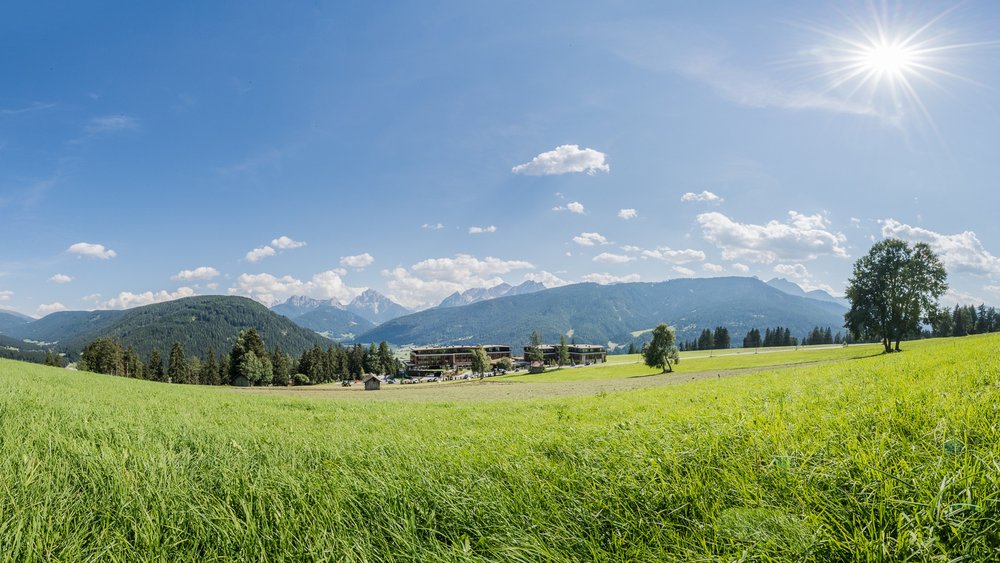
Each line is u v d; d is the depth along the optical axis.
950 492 2.34
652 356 92.56
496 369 154.38
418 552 2.75
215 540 2.91
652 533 2.73
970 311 147.38
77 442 5.28
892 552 2.07
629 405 12.41
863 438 3.49
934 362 11.20
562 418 10.46
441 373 155.38
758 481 3.13
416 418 13.66
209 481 4.02
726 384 17.28
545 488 3.53
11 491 3.36
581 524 2.98
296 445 6.04
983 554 1.97
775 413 5.38
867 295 61.88
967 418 3.48
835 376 12.65
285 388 92.62
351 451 5.59
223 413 14.00
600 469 3.85
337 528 2.95
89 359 134.25
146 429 7.20
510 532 2.89
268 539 2.85
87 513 3.16
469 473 4.05
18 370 27.20
